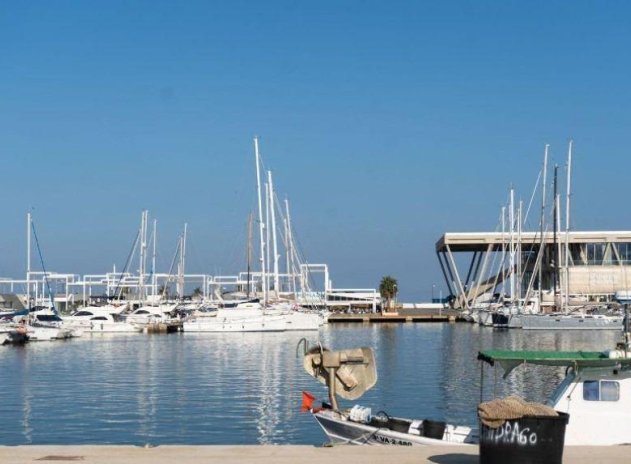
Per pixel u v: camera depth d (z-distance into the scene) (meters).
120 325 103.75
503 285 133.00
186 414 36.62
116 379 51.56
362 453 15.46
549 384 45.41
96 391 45.28
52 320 100.62
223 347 79.38
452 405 38.50
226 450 15.59
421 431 21.88
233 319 104.19
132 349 77.69
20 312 99.56
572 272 145.12
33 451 15.36
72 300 155.00
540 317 107.38
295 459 14.77
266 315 104.69
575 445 16.77
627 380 18.78
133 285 136.88
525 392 42.41
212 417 35.72
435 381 48.34
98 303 137.50
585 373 18.92
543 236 117.69
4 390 46.06
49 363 63.38
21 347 81.75
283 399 41.19
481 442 13.17
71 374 54.88
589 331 104.50
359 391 23.22
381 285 180.00
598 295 141.88
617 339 89.56
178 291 142.00
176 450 15.53
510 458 12.76
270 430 32.47
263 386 47.00
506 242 142.12
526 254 150.25
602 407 18.81
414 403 39.28
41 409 38.50
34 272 118.75
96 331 102.56
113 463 14.34
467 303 155.12
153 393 44.12
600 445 16.81
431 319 151.75
